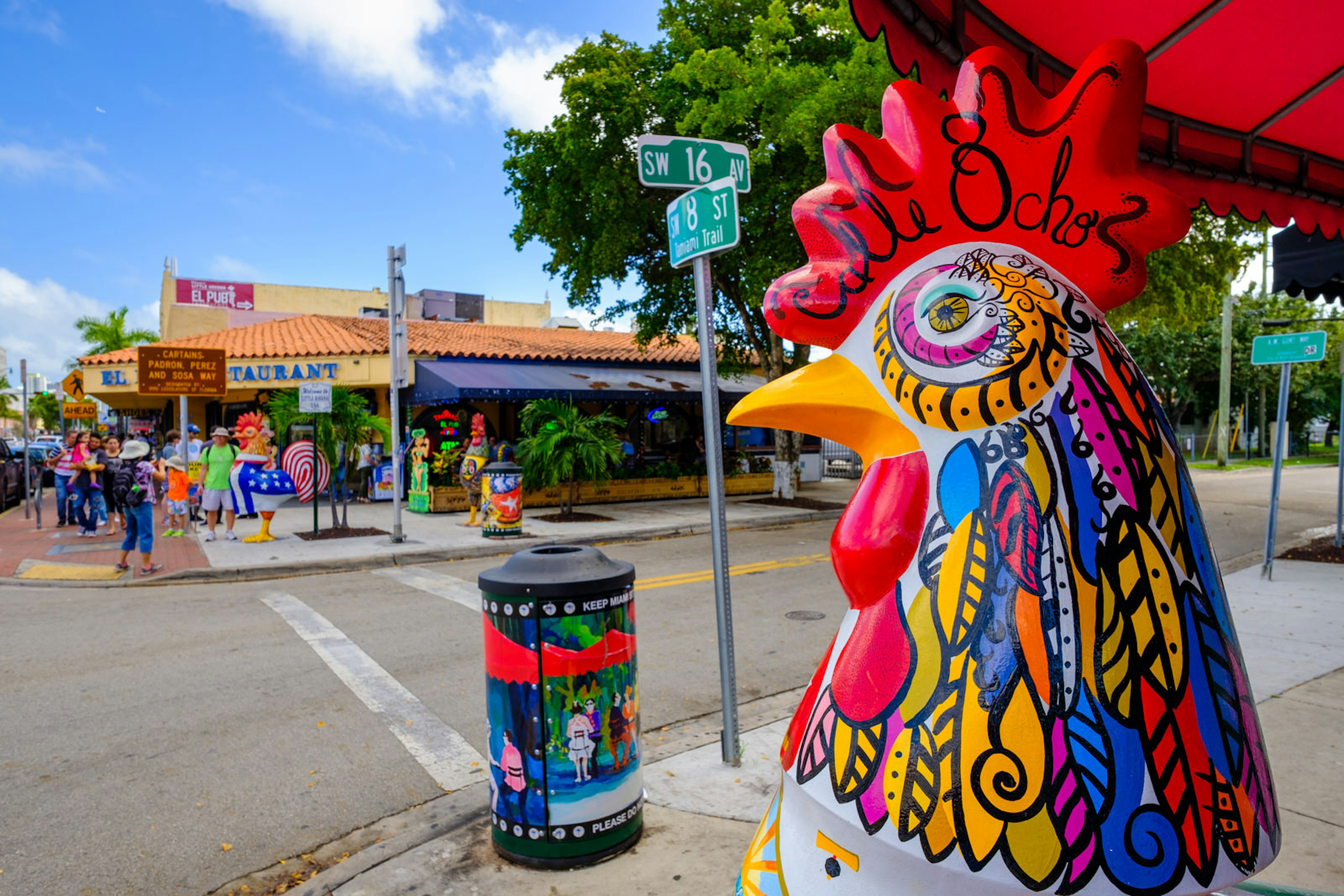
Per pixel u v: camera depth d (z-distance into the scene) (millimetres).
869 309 1128
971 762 920
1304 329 35562
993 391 1008
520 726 2992
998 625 939
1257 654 5621
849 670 1035
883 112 1190
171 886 3154
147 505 9680
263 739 4547
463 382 16359
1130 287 1155
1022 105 1143
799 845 1070
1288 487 21734
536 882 2930
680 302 15969
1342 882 2793
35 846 3441
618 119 12461
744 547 11633
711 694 5203
